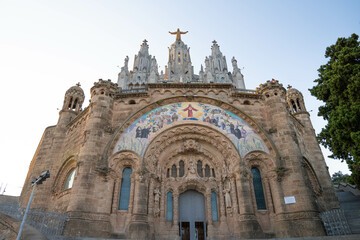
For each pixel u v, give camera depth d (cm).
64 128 3688
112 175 2559
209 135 2923
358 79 1794
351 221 2112
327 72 2088
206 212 2739
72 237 1894
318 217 2278
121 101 3061
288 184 2502
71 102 4003
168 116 2978
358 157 1678
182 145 2989
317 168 3381
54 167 3325
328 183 3266
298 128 3444
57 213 2153
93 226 2222
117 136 2745
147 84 3180
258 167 2759
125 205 2505
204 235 2622
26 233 1617
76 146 3047
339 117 1811
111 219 2375
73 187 2372
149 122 2911
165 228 2597
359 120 1734
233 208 2558
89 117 2798
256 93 3266
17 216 1992
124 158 2675
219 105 3078
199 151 2948
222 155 2895
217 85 3219
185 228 2777
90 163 2484
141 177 2506
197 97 3097
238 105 3097
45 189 3120
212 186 2844
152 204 2559
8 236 1714
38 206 2975
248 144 2797
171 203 2778
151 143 2761
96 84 3014
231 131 2891
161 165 2869
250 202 2464
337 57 2212
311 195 2402
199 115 3006
